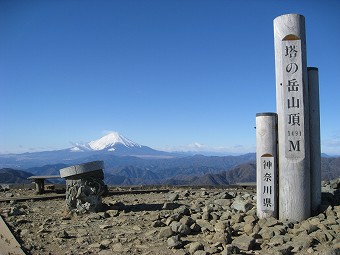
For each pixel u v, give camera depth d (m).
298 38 3.63
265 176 3.66
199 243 2.88
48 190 7.19
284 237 3.05
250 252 2.81
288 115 3.60
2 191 7.31
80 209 4.50
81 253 2.88
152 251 2.89
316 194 3.79
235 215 3.78
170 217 3.78
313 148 3.83
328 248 2.69
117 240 3.21
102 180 4.71
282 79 3.65
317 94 3.86
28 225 3.92
